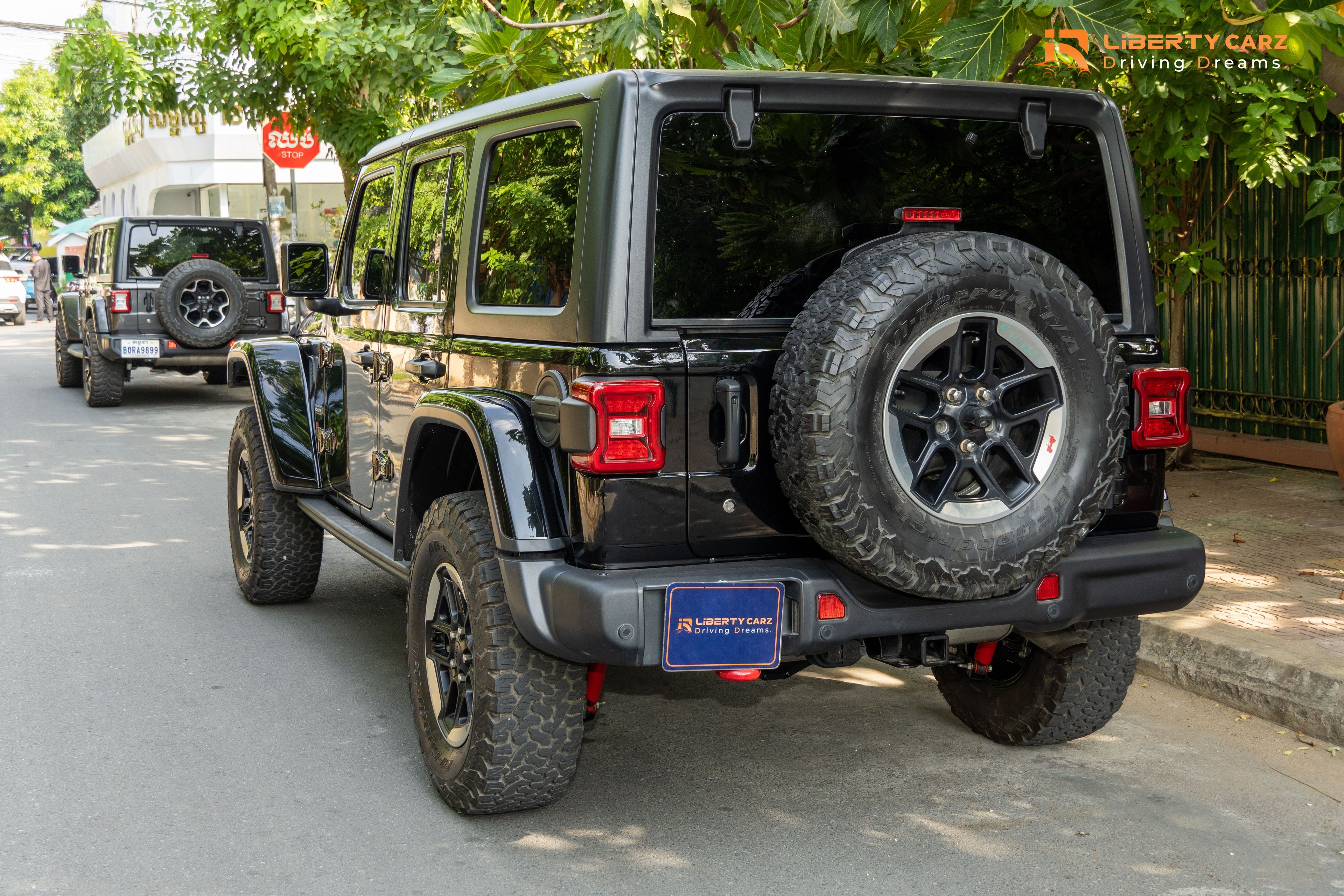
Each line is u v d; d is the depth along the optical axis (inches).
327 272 208.1
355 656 222.2
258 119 510.0
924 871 139.6
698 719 190.5
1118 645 166.2
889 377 123.3
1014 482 133.2
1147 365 152.3
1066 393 131.2
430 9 348.2
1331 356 339.3
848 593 131.3
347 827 152.5
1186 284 314.2
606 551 129.5
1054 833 149.3
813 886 136.4
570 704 144.1
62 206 2353.6
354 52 425.4
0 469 421.1
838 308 122.8
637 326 129.4
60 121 2324.1
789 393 124.3
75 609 252.5
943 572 126.8
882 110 139.9
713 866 141.5
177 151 1170.6
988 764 171.5
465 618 152.3
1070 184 151.0
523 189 148.6
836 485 122.3
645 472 128.9
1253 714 188.9
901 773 168.4
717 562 133.6
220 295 560.7
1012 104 146.3
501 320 149.9
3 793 162.6
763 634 129.3
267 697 200.2
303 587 249.1
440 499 156.6
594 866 141.8
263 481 241.8
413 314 180.1
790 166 137.0
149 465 430.3
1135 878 137.5
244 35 456.1
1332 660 184.7
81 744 179.6
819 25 202.4
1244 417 366.6
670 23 229.5
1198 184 334.3
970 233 127.7
